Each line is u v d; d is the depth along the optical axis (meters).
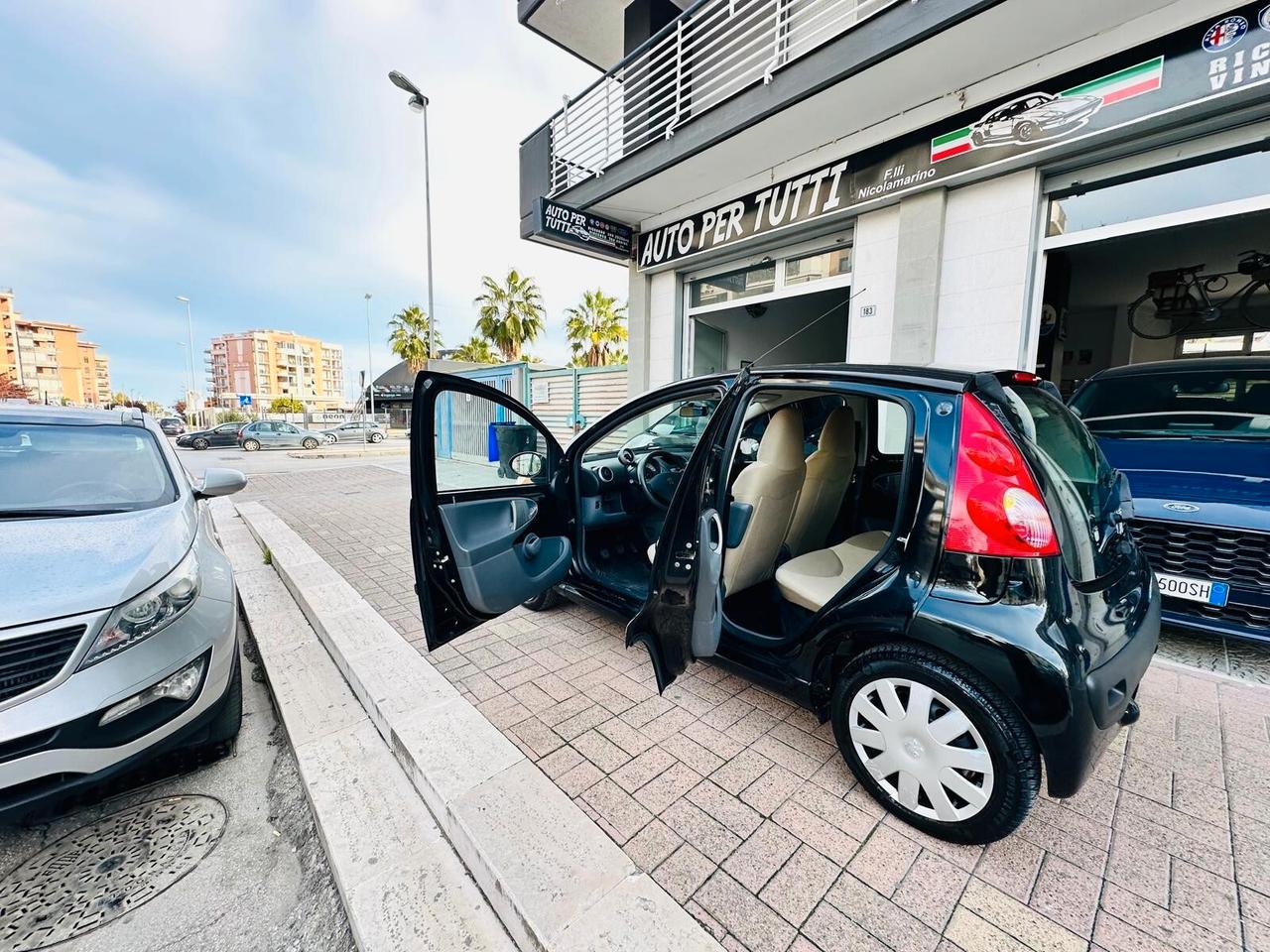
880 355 5.44
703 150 5.56
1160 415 3.54
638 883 1.48
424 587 2.07
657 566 2.08
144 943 1.46
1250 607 2.49
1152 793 1.85
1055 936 1.37
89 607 1.73
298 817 1.93
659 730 2.23
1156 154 4.00
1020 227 4.51
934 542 1.64
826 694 1.96
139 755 1.80
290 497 8.49
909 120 4.88
